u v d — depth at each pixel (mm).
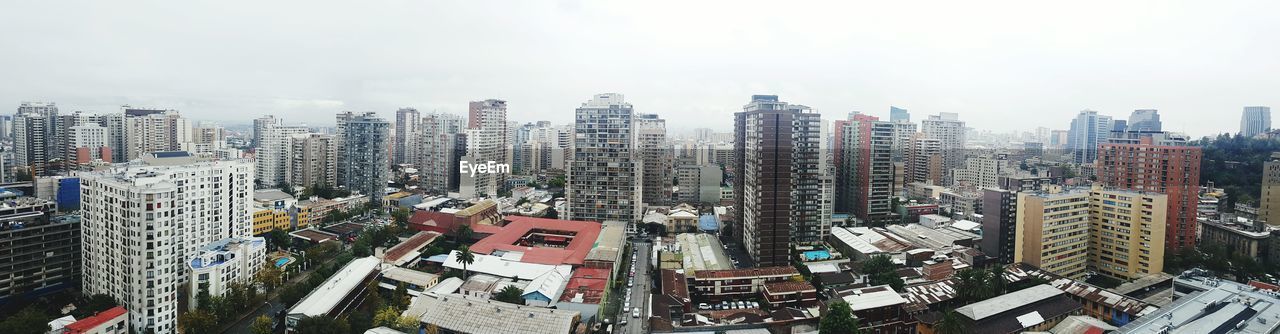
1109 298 176625
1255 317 139375
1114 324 172000
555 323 148000
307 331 143875
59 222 186750
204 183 196125
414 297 186250
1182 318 139625
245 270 191375
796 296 184875
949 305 181750
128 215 157500
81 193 179125
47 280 183500
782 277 198625
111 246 166000
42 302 179750
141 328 158500
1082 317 164000
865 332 163250
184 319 154375
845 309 151875
